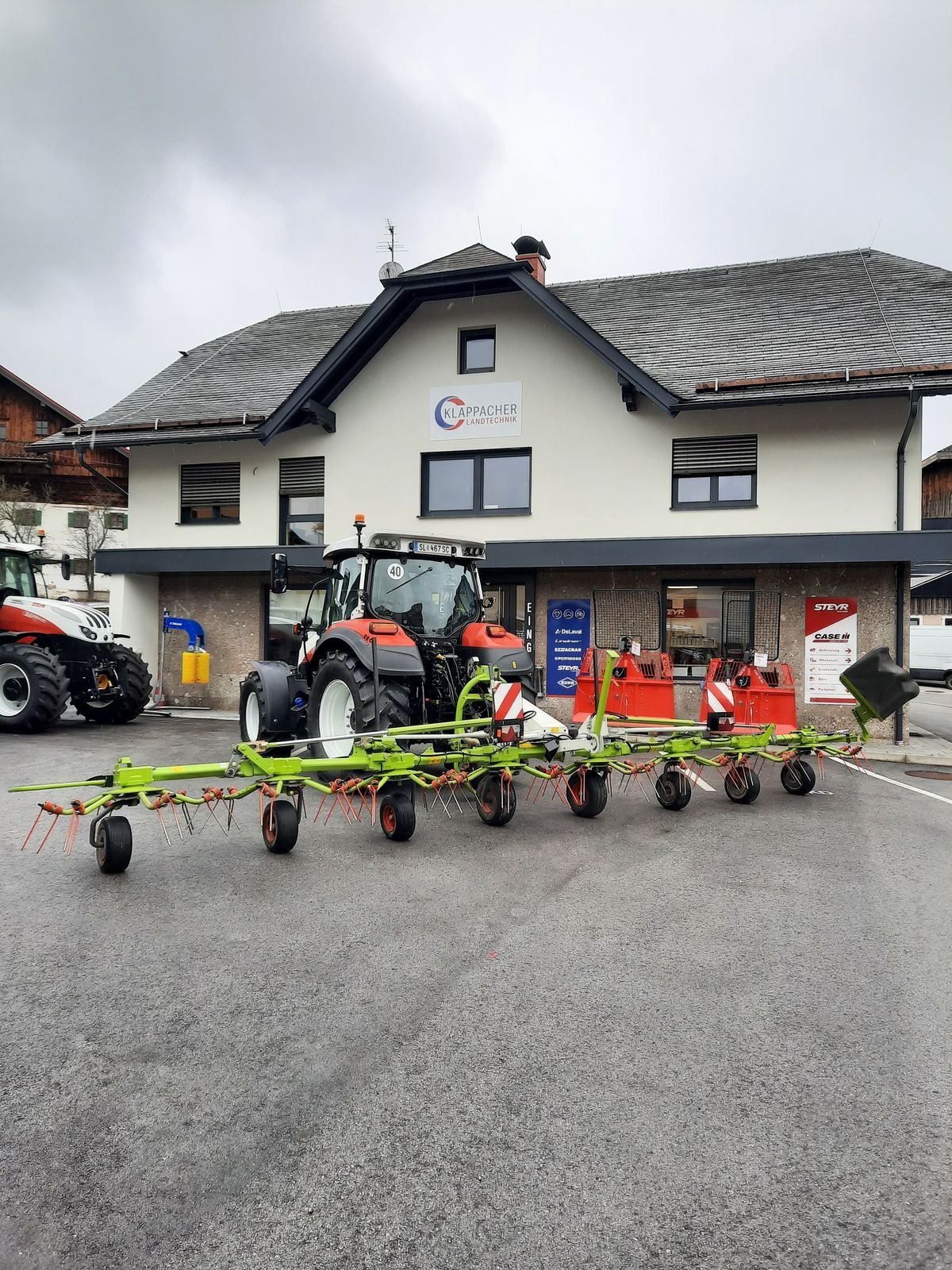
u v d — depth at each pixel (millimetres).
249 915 4438
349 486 14078
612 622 12789
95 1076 2871
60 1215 2215
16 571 12688
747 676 9625
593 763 6777
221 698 15000
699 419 12383
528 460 13359
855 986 3691
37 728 11383
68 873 5160
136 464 15391
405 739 6449
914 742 11805
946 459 31984
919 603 27156
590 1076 2928
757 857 5789
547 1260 2092
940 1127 2664
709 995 3580
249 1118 2646
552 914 4547
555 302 12398
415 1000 3479
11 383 36438
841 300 13617
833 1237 2178
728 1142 2568
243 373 16516
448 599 8812
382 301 13156
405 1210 2260
